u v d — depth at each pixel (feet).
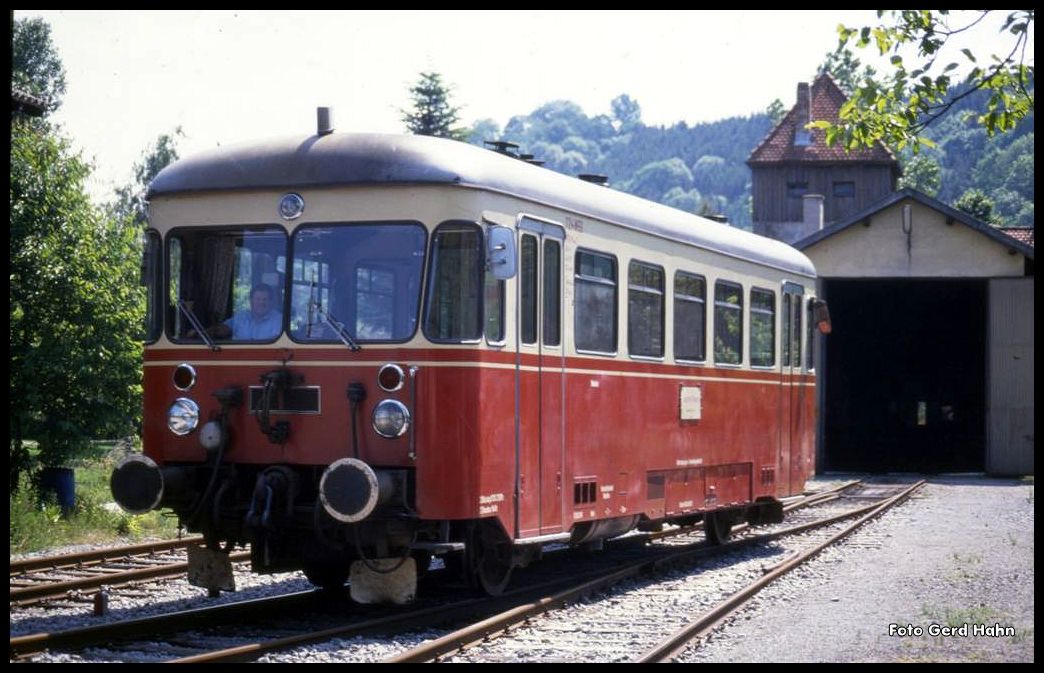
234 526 35.22
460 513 33.91
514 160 38.29
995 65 40.22
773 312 57.47
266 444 34.78
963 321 161.07
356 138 35.37
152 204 36.70
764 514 58.54
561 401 38.93
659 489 45.96
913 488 93.30
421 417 33.60
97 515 60.08
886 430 169.99
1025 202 450.71
